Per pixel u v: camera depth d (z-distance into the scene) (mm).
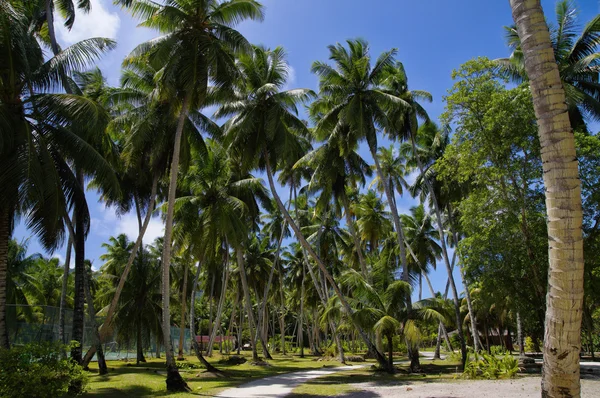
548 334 5074
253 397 13422
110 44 15164
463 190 25922
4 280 12695
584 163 16281
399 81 25656
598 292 17344
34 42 14914
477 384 15719
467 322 46562
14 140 12797
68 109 13688
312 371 24594
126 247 35906
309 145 31219
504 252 17422
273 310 64250
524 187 17328
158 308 33250
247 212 28750
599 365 23562
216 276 43375
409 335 21000
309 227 37969
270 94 22172
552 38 19531
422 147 29438
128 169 21375
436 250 35969
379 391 14359
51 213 13305
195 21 16719
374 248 34719
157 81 17484
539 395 12406
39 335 21531
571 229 4973
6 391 9922
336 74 22656
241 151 22406
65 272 21906
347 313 21828
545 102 5305
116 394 14258
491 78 18344
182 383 15352
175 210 23734
